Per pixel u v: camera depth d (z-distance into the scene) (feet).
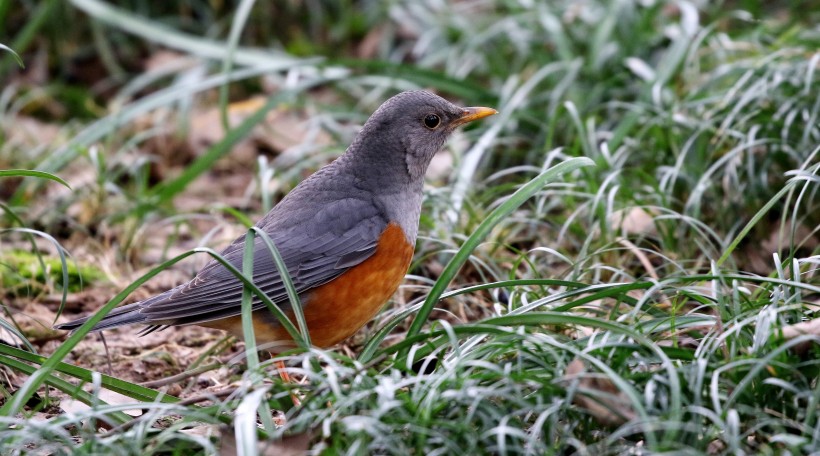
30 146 46.34
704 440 20.85
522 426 22.15
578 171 36.45
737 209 35.09
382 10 53.83
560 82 43.98
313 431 22.02
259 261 27.73
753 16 45.73
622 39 45.11
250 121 41.73
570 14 47.57
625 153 37.86
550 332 26.30
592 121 38.29
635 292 30.53
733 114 35.58
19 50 47.78
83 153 40.81
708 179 34.83
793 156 34.71
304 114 50.11
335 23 56.29
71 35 54.39
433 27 51.08
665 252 33.68
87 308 34.81
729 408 21.18
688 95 39.06
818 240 34.32
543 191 34.35
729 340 23.40
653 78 40.09
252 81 53.57
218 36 54.85
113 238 39.60
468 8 53.42
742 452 20.22
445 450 20.68
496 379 22.88
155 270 23.53
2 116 45.96
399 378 22.74
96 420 25.79
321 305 27.73
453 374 22.18
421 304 26.53
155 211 39.73
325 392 22.21
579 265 29.60
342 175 29.53
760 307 24.70
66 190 42.29
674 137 37.32
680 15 51.85
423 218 35.04
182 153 47.98
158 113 50.44
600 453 21.07
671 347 22.94
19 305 34.22
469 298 33.01
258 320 27.68
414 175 29.86
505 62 48.26
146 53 55.21
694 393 21.34
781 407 22.22
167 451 22.93
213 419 22.08
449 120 30.30
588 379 22.00
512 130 42.45
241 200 43.80
